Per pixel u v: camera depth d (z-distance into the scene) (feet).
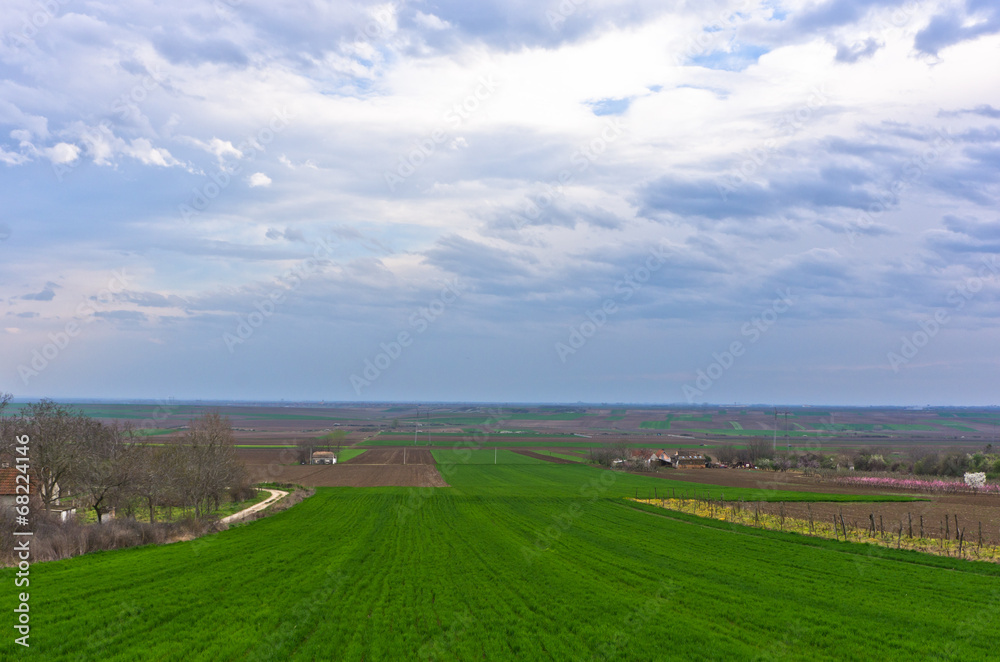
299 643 72.33
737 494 269.85
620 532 165.58
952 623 80.28
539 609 87.04
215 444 209.87
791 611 85.81
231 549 137.90
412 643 72.28
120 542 140.77
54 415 177.06
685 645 71.61
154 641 71.36
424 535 161.99
